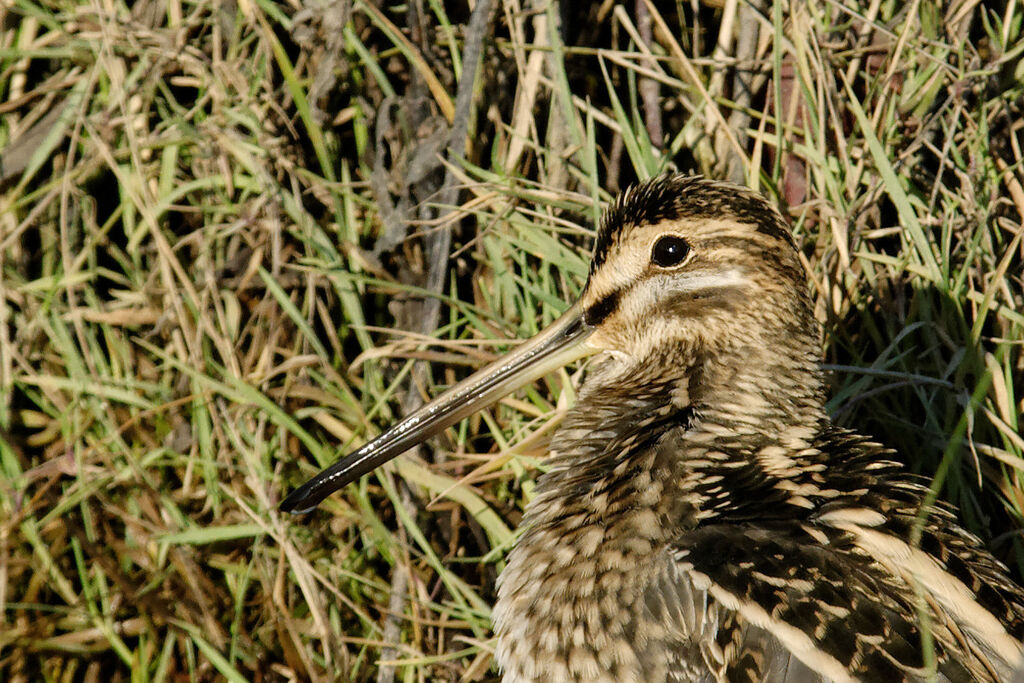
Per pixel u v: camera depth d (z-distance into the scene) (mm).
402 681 8922
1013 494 8422
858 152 9477
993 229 9188
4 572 8961
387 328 9305
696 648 6688
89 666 9086
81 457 9125
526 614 7082
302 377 9352
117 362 9383
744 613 6461
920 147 9422
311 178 9430
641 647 6746
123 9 9711
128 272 9508
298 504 8266
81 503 9117
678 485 7086
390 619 8828
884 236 9438
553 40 8953
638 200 7832
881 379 9156
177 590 8930
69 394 9367
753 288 7562
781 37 9250
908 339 9180
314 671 8852
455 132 9344
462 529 9148
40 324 9359
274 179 9383
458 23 9891
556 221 9219
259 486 8938
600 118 9469
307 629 8914
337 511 9031
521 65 9336
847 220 9047
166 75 9727
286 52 9766
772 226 7602
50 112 9727
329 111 9570
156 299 9375
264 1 9547
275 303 9367
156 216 9312
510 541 8641
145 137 9586
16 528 9039
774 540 6680
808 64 9469
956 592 6496
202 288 9367
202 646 8664
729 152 9641
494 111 9523
